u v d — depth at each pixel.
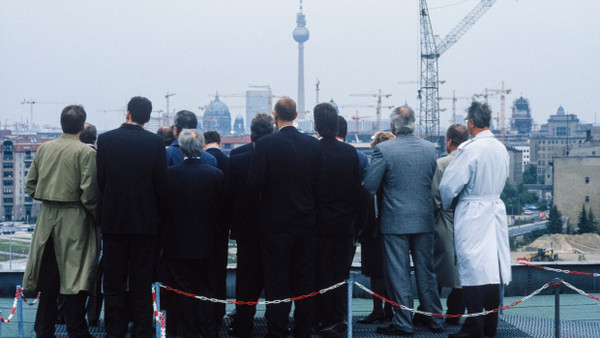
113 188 4.68
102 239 5.00
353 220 5.20
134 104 4.79
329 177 5.06
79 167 4.75
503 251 5.08
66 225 4.76
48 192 4.71
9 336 5.27
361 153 5.67
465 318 5.50
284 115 4.88
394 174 5.16
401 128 5.27
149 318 4.84
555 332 4.92
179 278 5.04
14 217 180.50
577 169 111.12
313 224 4.89
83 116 4.89
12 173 179.75
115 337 4.77
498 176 5.05
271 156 4.77
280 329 4.87
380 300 5.64
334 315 5.27
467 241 5.01
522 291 7.09
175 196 4.94
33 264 4.75
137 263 4.81
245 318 5.13
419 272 5.26
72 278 4.70
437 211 5.63
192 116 5.55
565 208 112.25
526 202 175.50
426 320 5.49
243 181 5.05
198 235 4.95
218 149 5.76
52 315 4.86
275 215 4.80
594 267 7.12
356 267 7.16
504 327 5.44
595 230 109.38
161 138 4.83
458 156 5.05
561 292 7.12
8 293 6.91
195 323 5.09
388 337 5.14
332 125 5.15
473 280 4.97
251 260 5.11
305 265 4.91
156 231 4.80
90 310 5.48
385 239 5.26
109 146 4.69
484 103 5.12
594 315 6.11
